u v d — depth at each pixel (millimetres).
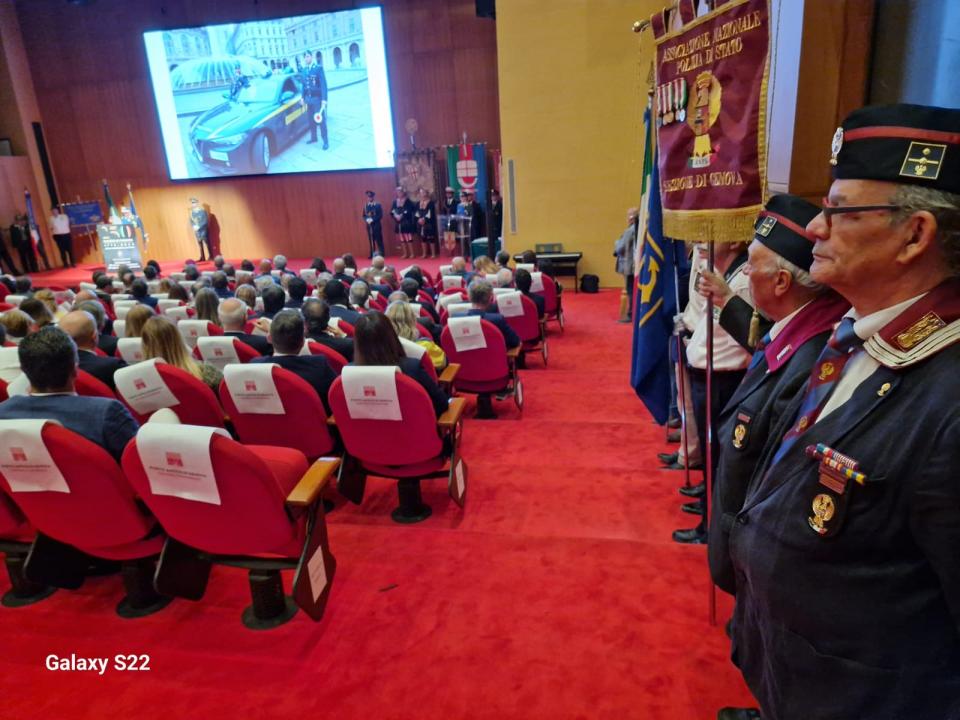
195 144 15289
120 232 15219
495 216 13625
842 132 950
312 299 3986
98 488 1945
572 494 3146
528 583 2268
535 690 1782
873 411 894
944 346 848
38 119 16094
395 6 13914
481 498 3164
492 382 4625
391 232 15289
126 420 2115
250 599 2291
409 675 1865
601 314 8844
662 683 1783
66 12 15305
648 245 3244
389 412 2623
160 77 14969
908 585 882
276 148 14938
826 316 1329
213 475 1840
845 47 3086
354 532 2674
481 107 14180
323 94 14414
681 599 2135
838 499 907
